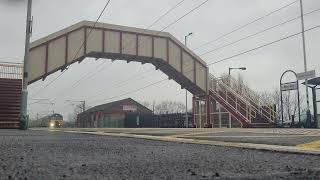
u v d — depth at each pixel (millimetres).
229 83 38500
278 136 8523
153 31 36188
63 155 3984
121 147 5500
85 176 2449
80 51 33469
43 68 32000
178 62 37250
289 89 31688
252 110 34938
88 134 11961
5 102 20969
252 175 2598
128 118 59500
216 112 38125
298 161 3629
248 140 7160
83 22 33531
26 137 8805
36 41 31812
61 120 68625
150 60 37062
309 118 29891
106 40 34500
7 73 22297
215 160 3658
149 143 6762
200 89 38406
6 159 3461
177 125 48656
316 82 29859
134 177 2432
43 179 2291
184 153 4508
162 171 2756
